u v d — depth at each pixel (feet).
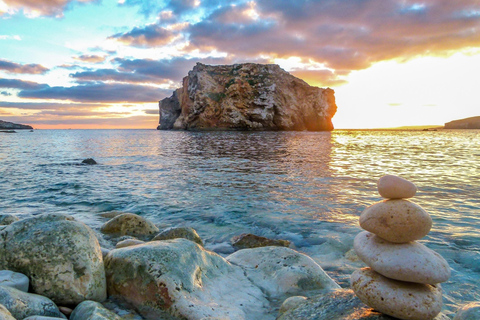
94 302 9.21
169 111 388.57
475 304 7.92
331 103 332.80
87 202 29.81
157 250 11.43
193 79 291.99
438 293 7.82
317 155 73.46
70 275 10.05
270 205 27.76
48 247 10.41
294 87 303.27
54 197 31.86
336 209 26.17
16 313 8.05
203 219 24.21
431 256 7.80
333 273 14.51
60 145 123.85
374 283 8.22
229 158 67.77
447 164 55.42
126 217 21.12
